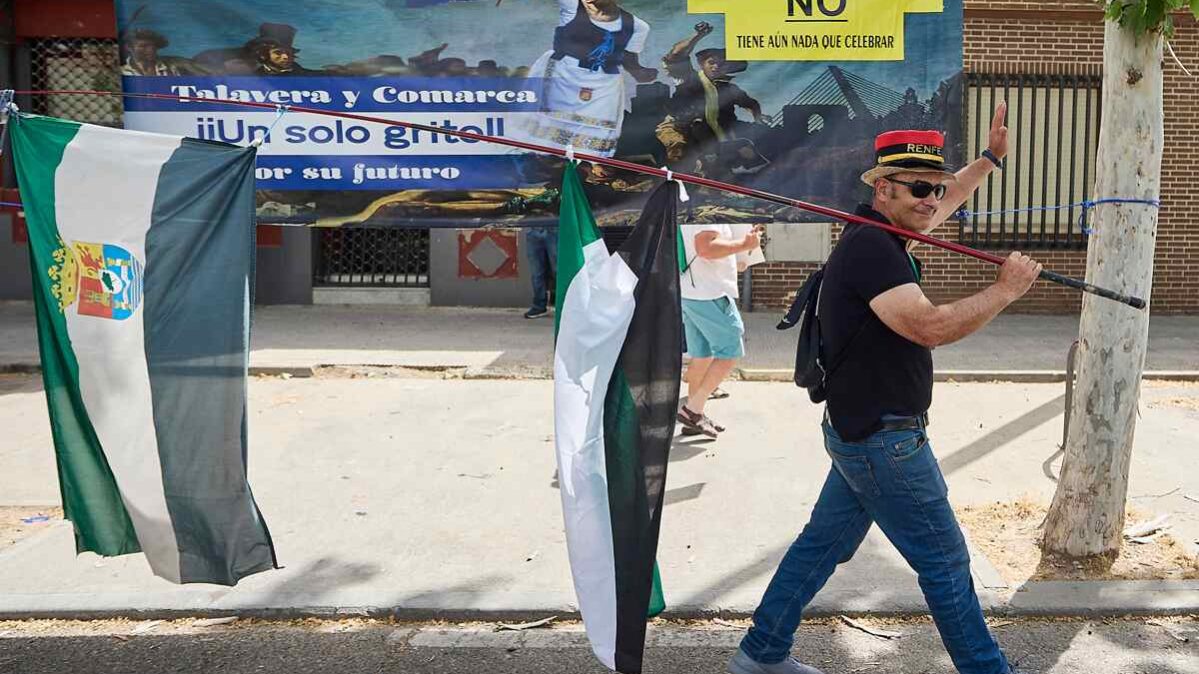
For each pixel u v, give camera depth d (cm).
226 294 384
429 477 653
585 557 372
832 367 360
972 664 357
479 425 781
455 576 497
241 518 391
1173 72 1302
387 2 573
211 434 387
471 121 584
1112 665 412
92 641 439
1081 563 496
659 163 592
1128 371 486
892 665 414
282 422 788
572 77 583
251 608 461
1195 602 458
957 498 608
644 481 374
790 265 1288
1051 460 685
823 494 387
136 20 568
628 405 375
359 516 582
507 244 1322
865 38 588
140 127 574
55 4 1267
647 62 586
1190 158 1318
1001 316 1293
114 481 398
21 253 1321
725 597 470
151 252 384
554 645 437
